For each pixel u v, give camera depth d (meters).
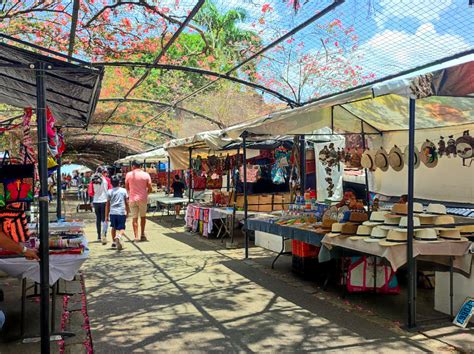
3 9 6.04
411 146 4.30
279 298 5.48
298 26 5.43
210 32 7.66
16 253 3.95
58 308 5.12
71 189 45.56
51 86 4.95
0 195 4.29
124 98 10.80
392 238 4.49
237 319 4.71
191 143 11.33
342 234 5.17
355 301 5.32
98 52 7.81
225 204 11.11
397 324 4.48
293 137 9.41
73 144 26.31
